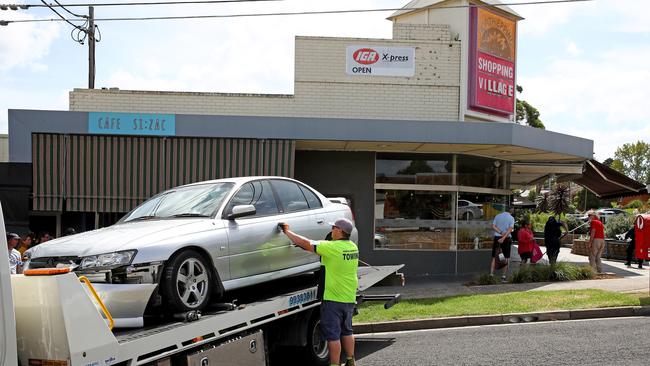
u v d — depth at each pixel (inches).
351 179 618.5
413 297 492.4
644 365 291.3
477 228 655.1
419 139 535.2
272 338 272.1
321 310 273.0
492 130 536.4
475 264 650.8
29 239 465.4
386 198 624.1
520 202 1563.7
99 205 530.9
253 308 241.1
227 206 258.5
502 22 679.1
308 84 616.7
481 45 653.9
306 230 296.2
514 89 697.6
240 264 251.6
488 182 669.3
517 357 311.3
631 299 462.3
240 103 609.9
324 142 559.2
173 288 214.2
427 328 409.4
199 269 230.1
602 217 1376.7
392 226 623.2
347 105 621.0
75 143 526.9
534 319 424.5
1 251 149.1
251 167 539.2
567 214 1443.2
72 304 159.2
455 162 636.1
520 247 636.7
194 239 228.2
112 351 170.1
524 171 720.3
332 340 269.3
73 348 157.4
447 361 307.3
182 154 537.3
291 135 530.9
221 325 221.3
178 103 604.7
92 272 204.1
